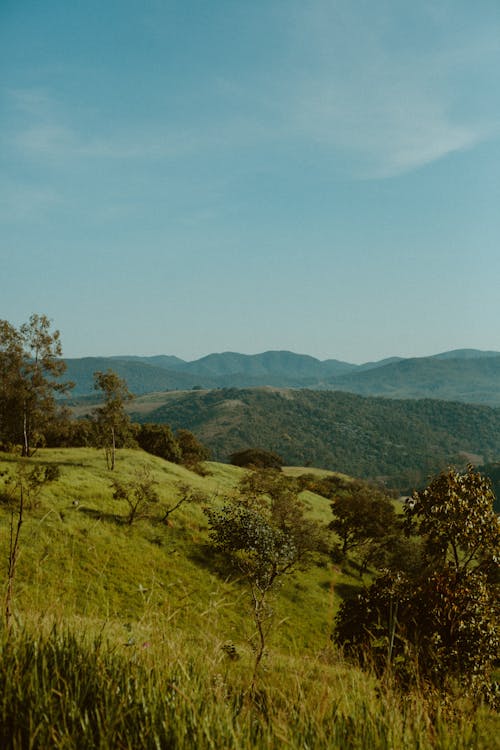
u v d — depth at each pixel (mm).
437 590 7535
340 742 2230
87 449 69625
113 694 2240
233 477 85000
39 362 56906
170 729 2098
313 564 43938
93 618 3381
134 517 38281
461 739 2418
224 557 31578
